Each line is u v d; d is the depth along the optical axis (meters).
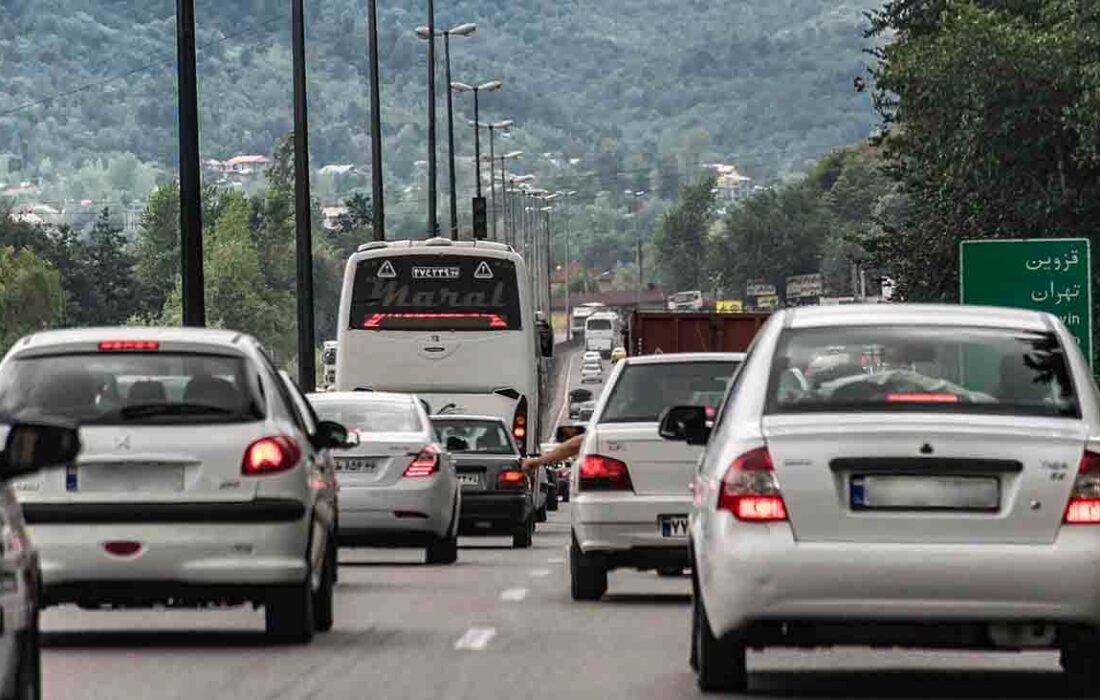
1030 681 29.30
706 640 27.69
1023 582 26.08
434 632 36.84
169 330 34.84
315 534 35.03
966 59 121.81
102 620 38.94
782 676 29.84
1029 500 26.30
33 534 33.09
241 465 33.53
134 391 33.72
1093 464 26.48
